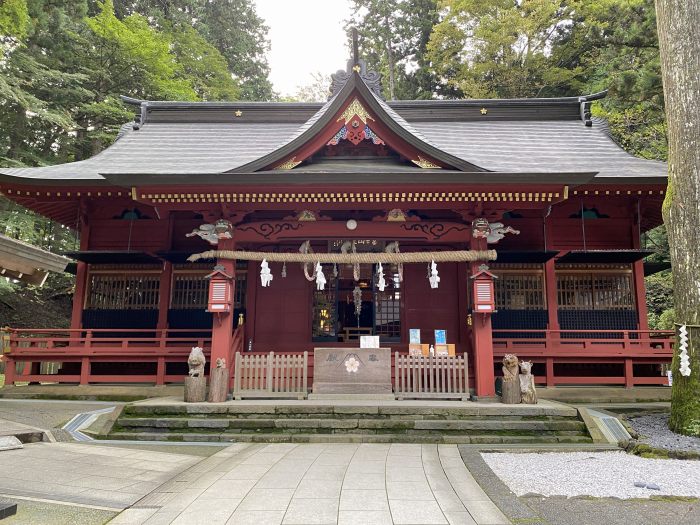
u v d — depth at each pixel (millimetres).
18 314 22094
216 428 8844
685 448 7406
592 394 11914
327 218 11398
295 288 13672
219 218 11359
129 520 4516
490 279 10867
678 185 8922
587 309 13516
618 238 13938
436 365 10523
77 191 12523
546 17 30500
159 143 15688
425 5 38250
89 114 25562
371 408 9141
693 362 8375
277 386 10516
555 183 10180
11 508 4484
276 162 10633
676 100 9086
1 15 19094
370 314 15055
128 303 13688
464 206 11219
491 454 7449
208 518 4566
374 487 5590
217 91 34375
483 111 17516
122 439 8508
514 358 9992
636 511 4875
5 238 4934
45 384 13000
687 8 9102
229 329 10961
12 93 18953
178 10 34625
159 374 12414
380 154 11750
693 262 8586
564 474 6246
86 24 25406
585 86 29656
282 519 4539
